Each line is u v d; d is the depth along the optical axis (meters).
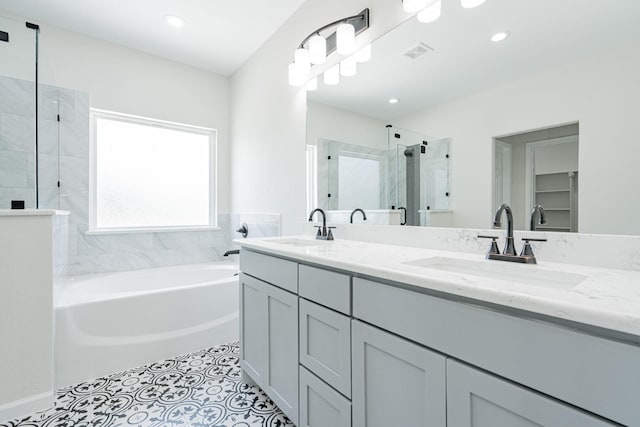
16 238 1.46
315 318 1.15
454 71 1.34
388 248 1.43
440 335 0.75
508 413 0.62
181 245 3.01
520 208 1.14
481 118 1.25
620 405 0.49
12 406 1.42
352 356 0.99
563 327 0.56
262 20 2.33
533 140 1.10
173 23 2.36
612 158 0.93
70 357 1.70
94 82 2.54
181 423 1.39
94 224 2.67
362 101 1.76
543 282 0.92
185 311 2.08
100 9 2.19
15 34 1.91
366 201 1.76
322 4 1.99
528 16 1.12
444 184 1.39
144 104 2.79
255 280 1.55
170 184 3.08
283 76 2.39
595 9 0.96
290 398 1.29
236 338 2.28
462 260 1.12
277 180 2.49
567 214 1.02
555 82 1.05
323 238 1.82
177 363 1.94
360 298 0.96
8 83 1.88
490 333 0.65
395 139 1.60
